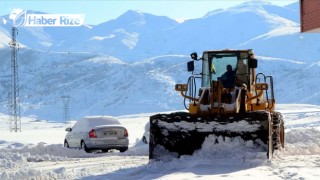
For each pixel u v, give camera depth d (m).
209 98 17.34
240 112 16.64
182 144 16.08
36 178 14.73
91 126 25.70
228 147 15.73
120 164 19.12
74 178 14.57
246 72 18.58
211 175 13.32
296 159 17.14
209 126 15.88
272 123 17.64
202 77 18.91
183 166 15.35
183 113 16.39
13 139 47.34
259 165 15.09
